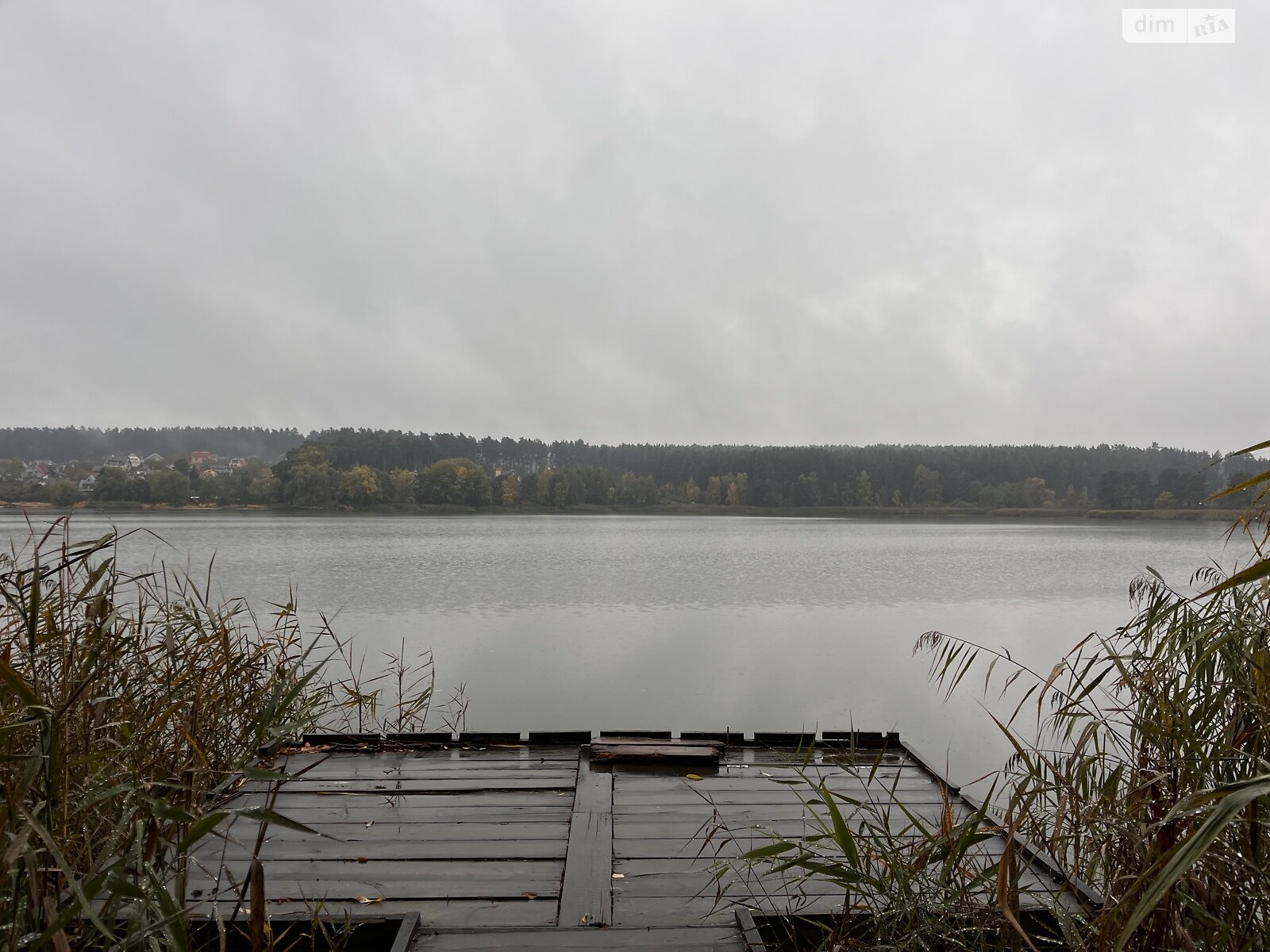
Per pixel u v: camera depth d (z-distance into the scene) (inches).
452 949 88.2
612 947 88.6
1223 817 40.4
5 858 53.4
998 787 179.3
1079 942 70.5
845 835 80.3
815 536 1950.1
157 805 60.5
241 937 90.5
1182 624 81.9
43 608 92.4
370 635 444.1
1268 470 58.6
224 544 1264.8
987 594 685.3
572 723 270.8
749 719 277.0
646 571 902.4
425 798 136.9
